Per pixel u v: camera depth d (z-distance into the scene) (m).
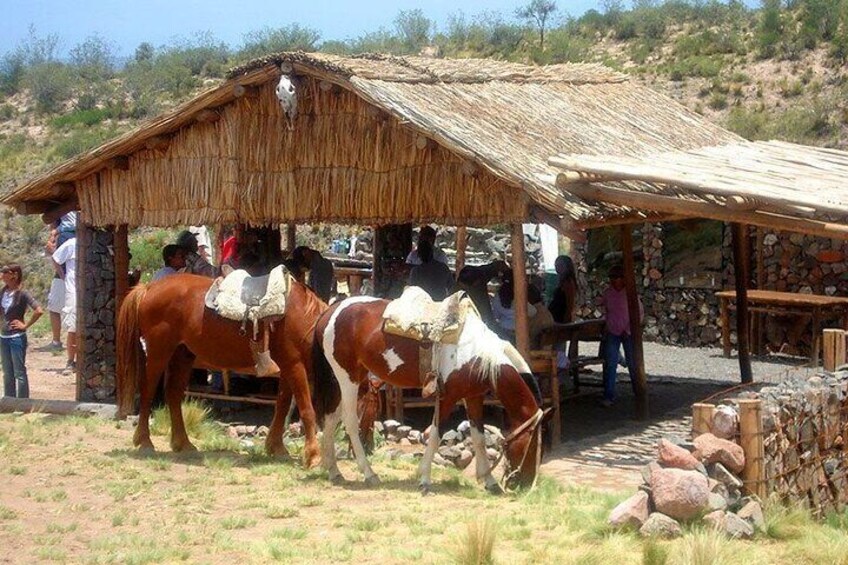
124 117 44.78
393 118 12.20
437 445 9.93
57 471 10.73
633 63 38.78
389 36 51.03
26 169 38.22
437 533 8.52
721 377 17.33
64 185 14.52
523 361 10.03
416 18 50.97
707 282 20.30
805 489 9.12
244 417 14.17
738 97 33.34
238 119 13.16
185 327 11.35
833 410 9.79
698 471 8.14
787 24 37.12
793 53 34.81
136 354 12.05
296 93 12.55
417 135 11.77
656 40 40.47
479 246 23.61
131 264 28.30
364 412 11.48
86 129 43.38
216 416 14.18
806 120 30.45
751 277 19.80
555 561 7.51
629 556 7.53
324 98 12.70
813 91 32.34
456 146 11.32
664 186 11.66
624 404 15.11
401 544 8.15
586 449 12.11
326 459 10.42
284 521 8.95
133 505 9.46
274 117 13.00
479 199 11.70
